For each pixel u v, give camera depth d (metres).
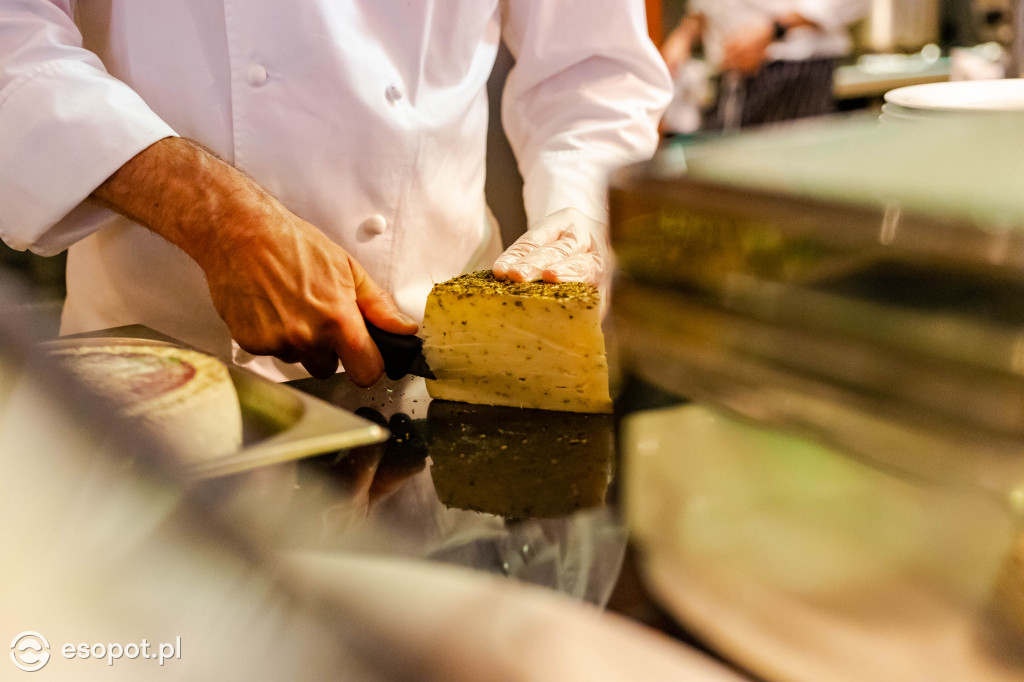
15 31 0.97
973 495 0.42
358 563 0.37
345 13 1.10
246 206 0.89
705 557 0.46
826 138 0.57
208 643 0.25
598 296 0.85
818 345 0.45
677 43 3.06
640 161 0.54
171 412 0.58
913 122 0.60
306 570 0.27
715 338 0.50
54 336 0.34
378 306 0.92
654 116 1.42
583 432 0.83
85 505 0.28
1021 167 0.45
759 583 0.44
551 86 1.42
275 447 0.56
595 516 0.54
